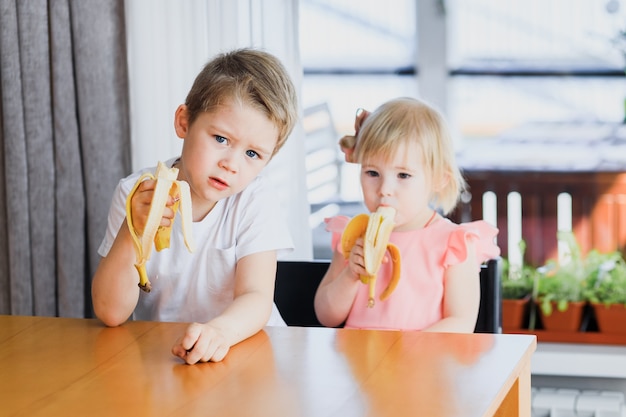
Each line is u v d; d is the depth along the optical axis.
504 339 1.20
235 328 1.21
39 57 2.16
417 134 1.69
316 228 2.95
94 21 2.15
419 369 1.08
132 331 1.27
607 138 2.85
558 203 2.79
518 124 2.90
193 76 2.23
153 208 1.16
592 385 2.57
